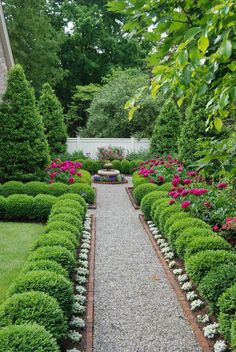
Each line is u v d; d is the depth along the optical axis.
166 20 1.80
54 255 3.33
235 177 2.41
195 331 2.88
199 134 8.32
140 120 15.45
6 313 2.27
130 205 8.34
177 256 4.57
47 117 13.50
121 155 14.82
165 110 12.66
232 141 2.02
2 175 8.21
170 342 2.80
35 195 7.37
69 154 14.25
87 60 22.98
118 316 3.21
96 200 8.88
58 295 2.65
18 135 8.20
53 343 1.98
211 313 2.94
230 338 2.40
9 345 1.88
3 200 6.49
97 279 4.05
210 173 2.19
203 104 8.35
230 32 1.40
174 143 12.52
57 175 8.66
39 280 2.69
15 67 8.42
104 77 21.28
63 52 23.86
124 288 3.82
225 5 1.28
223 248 3.59
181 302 3.41
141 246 5.28
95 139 15.04
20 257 4.59
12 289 2.66
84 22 22.73
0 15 9.62
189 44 1.40
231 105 2.08
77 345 2.69
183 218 4.74
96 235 5.84
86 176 9.94
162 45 1.97
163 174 8.69
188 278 3.85
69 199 6.07
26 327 2.02
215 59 1.56
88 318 3.10
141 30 2.04
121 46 23.55
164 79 1.82
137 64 23.17
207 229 4.12
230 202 4.86
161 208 5.62
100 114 16.77
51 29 22.28
